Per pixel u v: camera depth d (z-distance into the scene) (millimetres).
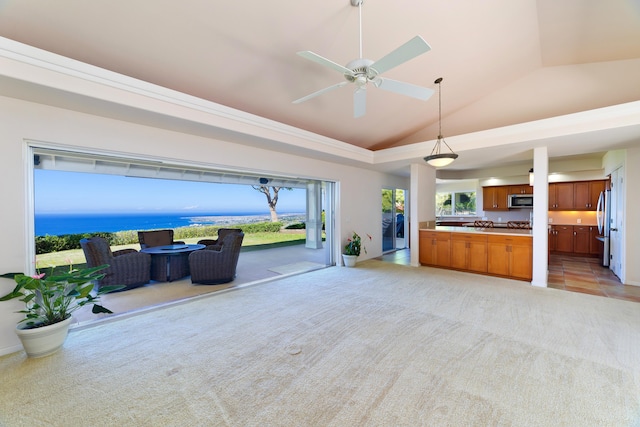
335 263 5746
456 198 9148
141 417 1601
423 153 4836
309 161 4953
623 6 2656
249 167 4039
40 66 2062
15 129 2338
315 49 2891
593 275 4797
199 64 2809
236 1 2275
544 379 1918
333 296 3732
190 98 2875
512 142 3863
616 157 4719
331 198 5699
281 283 4383
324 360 2178
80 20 2154
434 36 3094
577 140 3678
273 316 3062
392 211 7734
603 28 3049
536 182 4148
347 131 4945
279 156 4453
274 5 2367
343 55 3037
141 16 2229
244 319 2986
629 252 4246
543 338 2510
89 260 3822
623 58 3705
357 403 1700
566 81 4109
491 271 4793
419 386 1855
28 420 1580
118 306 3402
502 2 2770
